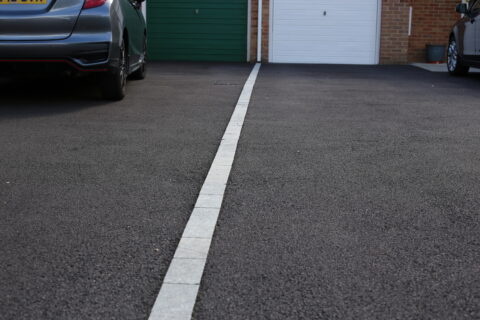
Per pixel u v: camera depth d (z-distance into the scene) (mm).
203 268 2684
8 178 4078
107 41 6859
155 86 9523
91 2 6785
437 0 16484
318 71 13273
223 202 3609
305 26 16109
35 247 2904
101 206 3518
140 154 4824
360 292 2471
